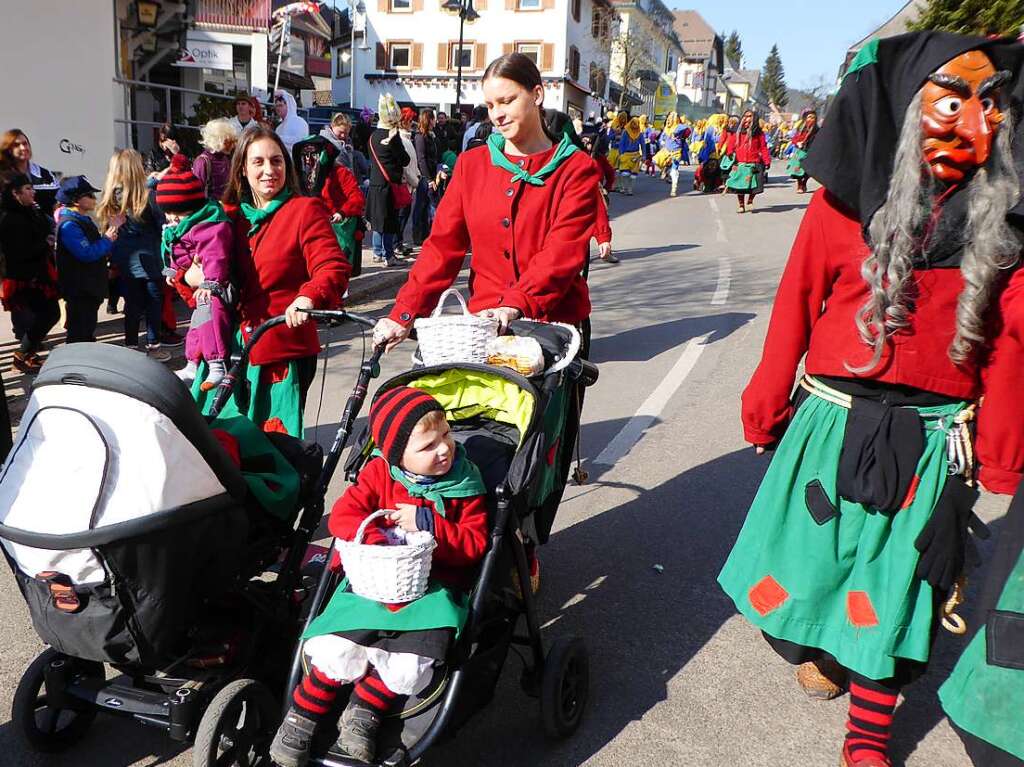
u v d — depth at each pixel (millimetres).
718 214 19328
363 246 14203
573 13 44562
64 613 2576
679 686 3480
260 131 3912
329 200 9320
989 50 2510
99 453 2498
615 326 9258
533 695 3117
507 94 3502
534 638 3062
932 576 2639
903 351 2650
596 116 48500
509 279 3721
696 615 3982
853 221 2719
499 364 3182
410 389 2818
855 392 2764
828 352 2791
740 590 3000
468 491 2830
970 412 2682
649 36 58188
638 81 56719
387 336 3484
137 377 2539
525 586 3031
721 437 6055
